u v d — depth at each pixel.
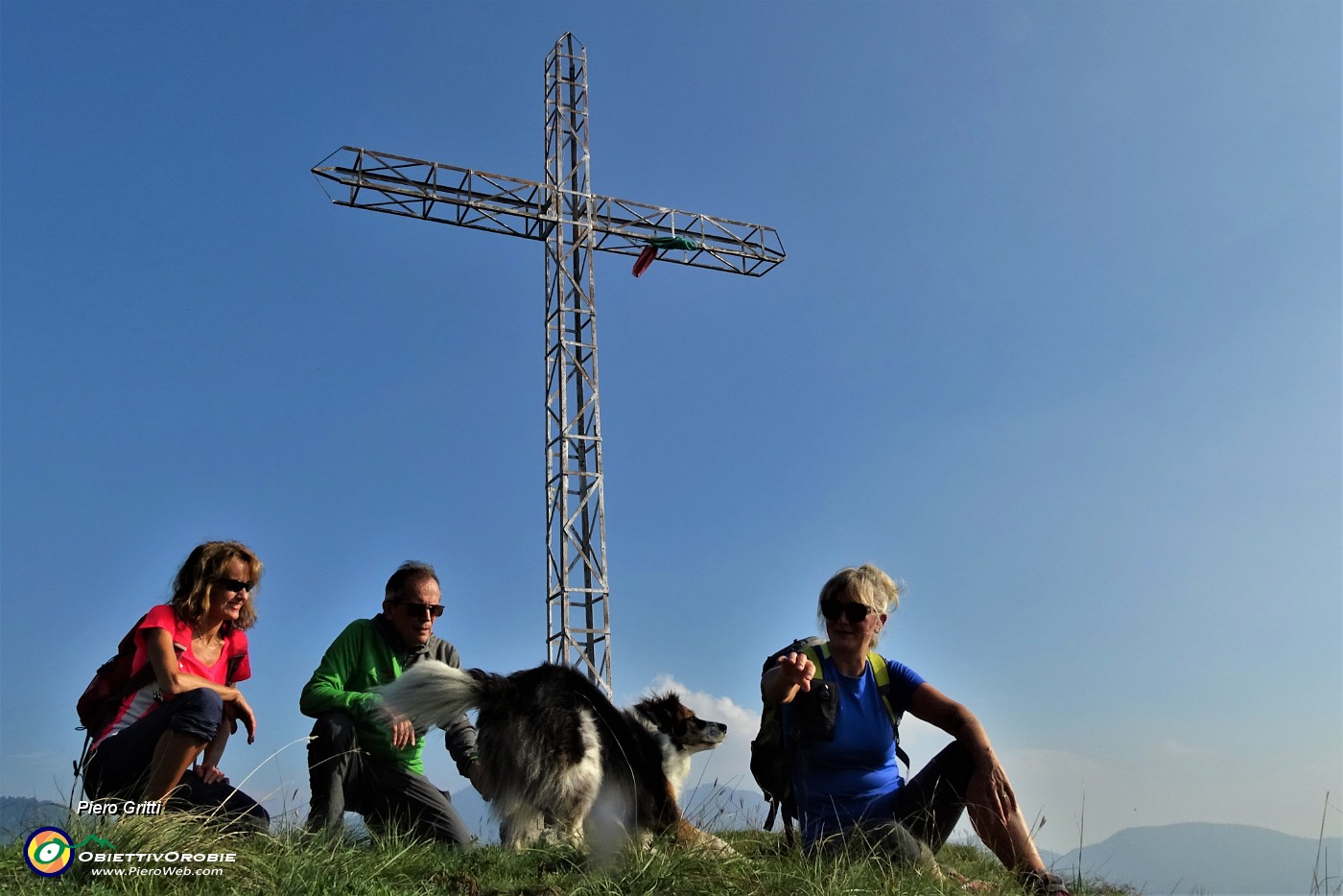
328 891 4.28
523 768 6.50
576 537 23.55
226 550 5.48
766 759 5.30
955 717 5.02
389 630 6.63
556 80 26.58
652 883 4.62
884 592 5.29
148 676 5.21
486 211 24.67
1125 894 5.59
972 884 4.82
